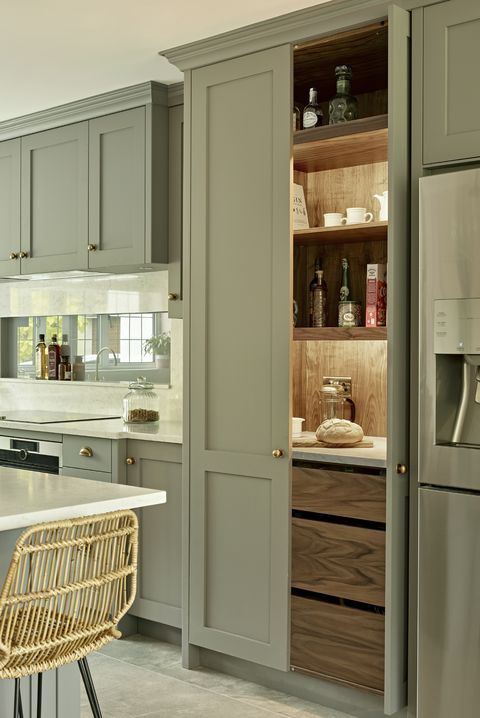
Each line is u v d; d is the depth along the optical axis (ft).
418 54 9.00
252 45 10.35
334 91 11.52
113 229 13.43
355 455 9.50
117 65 11.95
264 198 10.33
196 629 11.04
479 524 8.26
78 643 6.23
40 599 5.83
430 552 8.63
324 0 9.71
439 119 8.85
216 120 10.83
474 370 8.57
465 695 8.38
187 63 11.10
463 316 8.37
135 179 13.04
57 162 14.32
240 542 10.56
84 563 6.17
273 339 10.22
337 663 9.70
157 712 9.80
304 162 11.21
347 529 9.58
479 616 8.25
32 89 13.06
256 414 10.40
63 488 7.82
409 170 9.16
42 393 16.69
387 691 8.96
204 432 10.93
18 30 10.66
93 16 10.21
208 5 9.88
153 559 12.16
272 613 10.22
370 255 11.21
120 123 13.24
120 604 6.52
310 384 11.88
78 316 16.16
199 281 11.03
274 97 10.19
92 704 6.75
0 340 17.63
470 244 8.31
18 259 15.05
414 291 9.02
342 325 10.80
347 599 9.64
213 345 10.87
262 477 10.31
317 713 9.86
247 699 10.23
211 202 10.90
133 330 15.15
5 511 6.66
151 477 12.14
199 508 10.98
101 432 12.39
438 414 8.63
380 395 11.21
